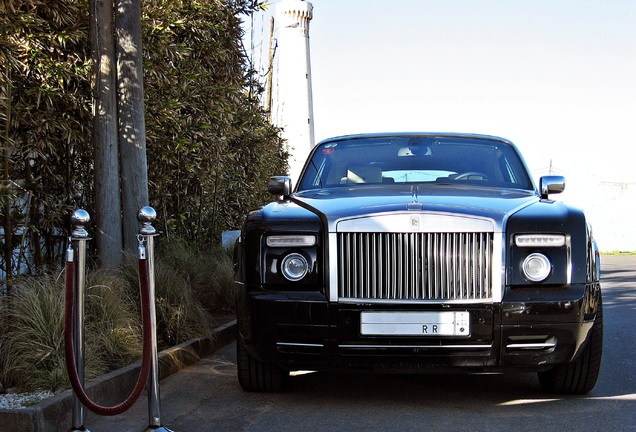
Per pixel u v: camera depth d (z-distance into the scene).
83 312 3.83
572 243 4.46
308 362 4.51
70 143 7.45
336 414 4.56
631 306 10.10
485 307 4.34
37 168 7.29
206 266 8.68
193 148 9.41
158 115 8.54
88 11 7.23
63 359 4.70
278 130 15.77
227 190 12.66
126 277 6.59
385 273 4.40
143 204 7.23
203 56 10.52
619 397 4.92
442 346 4.36
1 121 6.37
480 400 4.87
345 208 4.58
